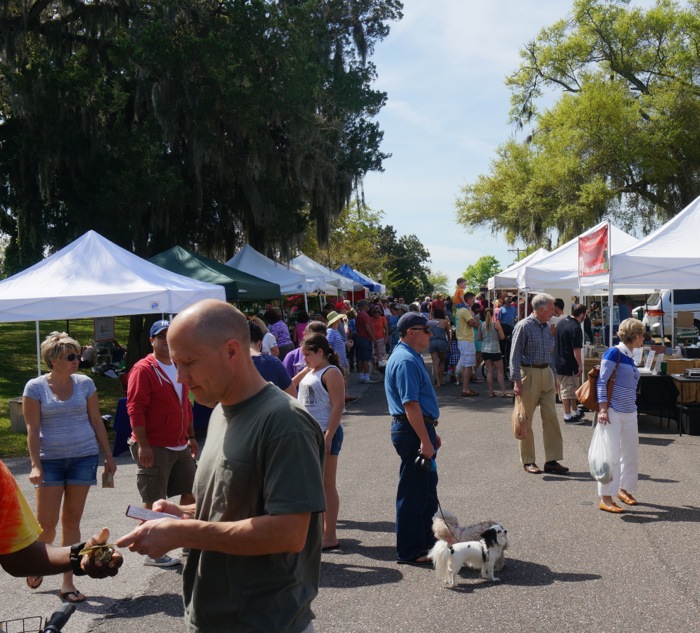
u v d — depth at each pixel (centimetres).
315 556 238
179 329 222
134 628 456
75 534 524
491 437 1086
